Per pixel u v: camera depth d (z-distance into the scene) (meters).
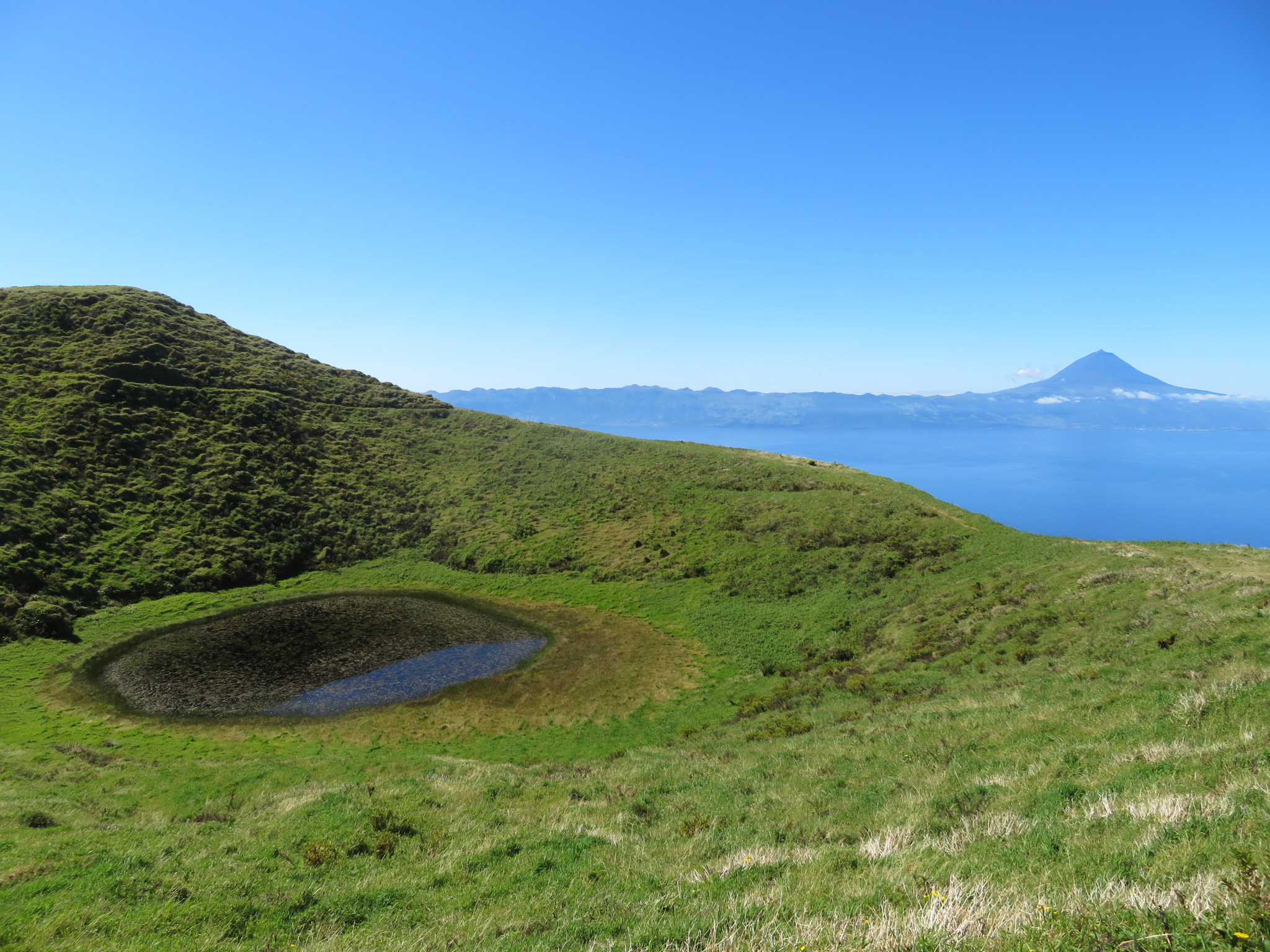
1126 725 13.86
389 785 19.88
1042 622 29.81
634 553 64.38
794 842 10.88
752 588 52.47
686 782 17.94
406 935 8.04
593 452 91.69
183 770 25.88
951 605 37.59
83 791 22.97
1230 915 4.41
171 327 92.94
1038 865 6.95
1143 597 28.00
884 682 29.55
